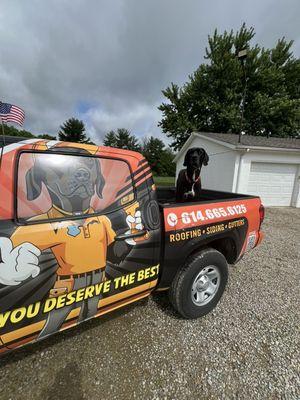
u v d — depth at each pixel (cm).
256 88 2214
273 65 2200
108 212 168
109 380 175
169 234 208
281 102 2066
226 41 2145
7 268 125
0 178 128
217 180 1192
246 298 292
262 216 314
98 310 173
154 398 163
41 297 139
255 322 246
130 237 179
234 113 2066
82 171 159
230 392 171
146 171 198
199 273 235
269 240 540
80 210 155
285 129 2242
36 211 138
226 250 288
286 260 422
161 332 226
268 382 179
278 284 330
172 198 501
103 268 166
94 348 203
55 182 147
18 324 134
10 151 133
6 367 182
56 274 144
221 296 267
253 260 418
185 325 236
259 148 966
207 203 245
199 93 2197
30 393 162
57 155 149
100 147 173
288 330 236
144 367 187
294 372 189
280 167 1020
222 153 1137
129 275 184
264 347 213
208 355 202
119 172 179
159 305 265
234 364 194
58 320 151
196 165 420
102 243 163
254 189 1029
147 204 194
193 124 2183
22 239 130
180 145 2362
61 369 182
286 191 1041
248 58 2094
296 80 2295
